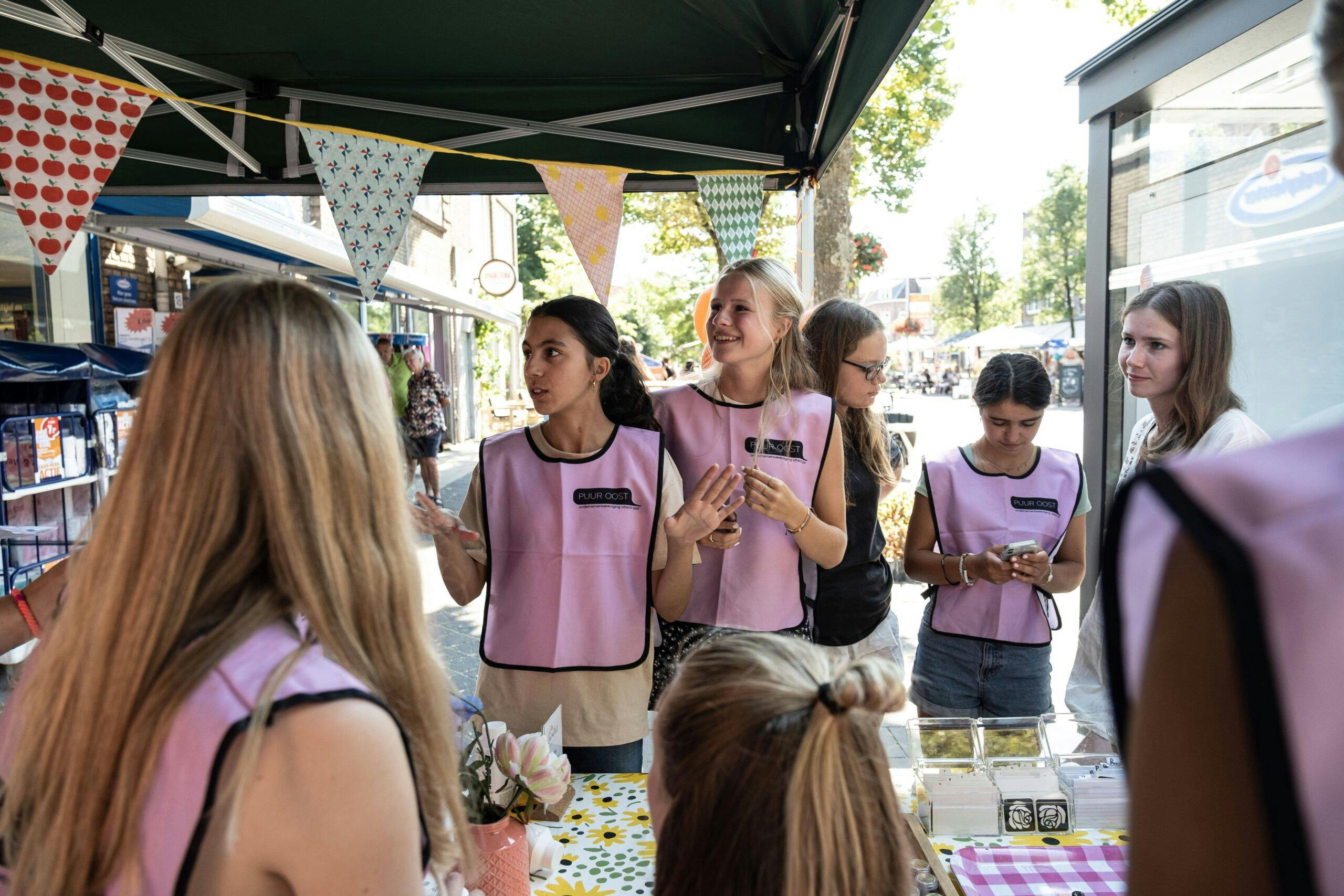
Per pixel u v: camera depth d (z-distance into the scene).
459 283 18.80
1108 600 0.46
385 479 0.89
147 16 2.92
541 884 1.48
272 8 2.88
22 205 2.36
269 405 0.81
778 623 2.18
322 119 3.72
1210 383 2.12
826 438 2.20
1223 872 0.40
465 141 3.70
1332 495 0.38
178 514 0.79
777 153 3.75
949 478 2.47
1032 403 2.29
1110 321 3.27
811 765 0.80
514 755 1.42
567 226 2.99
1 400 4.56
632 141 3.72
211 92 3.54
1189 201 3.04
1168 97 2.97
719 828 0.84
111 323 6.62
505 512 2.02
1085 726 1.83
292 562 0.80
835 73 3.00
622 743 2.00
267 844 0.72
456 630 5.25
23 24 2.94
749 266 2.14
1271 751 0.35
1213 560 0.37
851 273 7.77
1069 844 1.59
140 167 4.04
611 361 2.04
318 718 0.73
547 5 2.89
